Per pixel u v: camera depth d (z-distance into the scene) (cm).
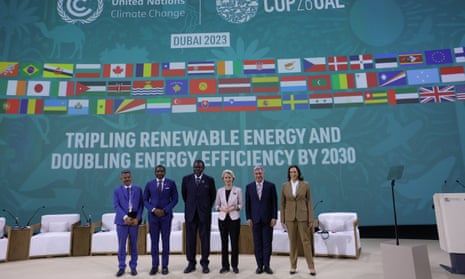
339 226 623
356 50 869
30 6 876
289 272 480
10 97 825
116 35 877
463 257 452
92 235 656
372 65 858
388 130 825
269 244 478
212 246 650
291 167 484
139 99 848
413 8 877
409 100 832
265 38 883
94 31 877
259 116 845
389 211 797
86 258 622
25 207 788
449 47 854
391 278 355
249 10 897
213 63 871
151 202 489
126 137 830
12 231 619
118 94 848
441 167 802
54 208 792
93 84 849
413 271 336
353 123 833
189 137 835
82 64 859
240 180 820
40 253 634
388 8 882
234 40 883
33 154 807
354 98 842
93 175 809
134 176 815
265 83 859
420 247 345
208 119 843
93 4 890
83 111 833
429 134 816
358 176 812
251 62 872
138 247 650
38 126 819
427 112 825
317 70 862
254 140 834
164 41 880
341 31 879
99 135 827
